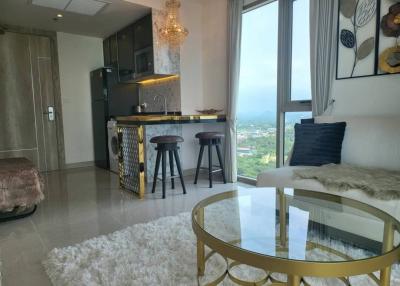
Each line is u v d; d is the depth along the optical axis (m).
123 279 1.58
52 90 5.02
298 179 2.08
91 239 2.12
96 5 3.77
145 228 2.28
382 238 1.45
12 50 4.63
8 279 1.66
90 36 5.29
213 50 4.22
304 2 3.09
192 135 4.43
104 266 1.72
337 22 2.69
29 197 2.60
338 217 1.71
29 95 4.82
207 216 1.65
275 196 1.93
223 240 1.35
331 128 2.44
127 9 3.90
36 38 4.81
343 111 2.72
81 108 5.34
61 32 5.02
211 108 4.33
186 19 4.20
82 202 3.13
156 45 3.97
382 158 2.18
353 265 1.02
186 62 4.25
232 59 3.76
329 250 1.58
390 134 2.18
